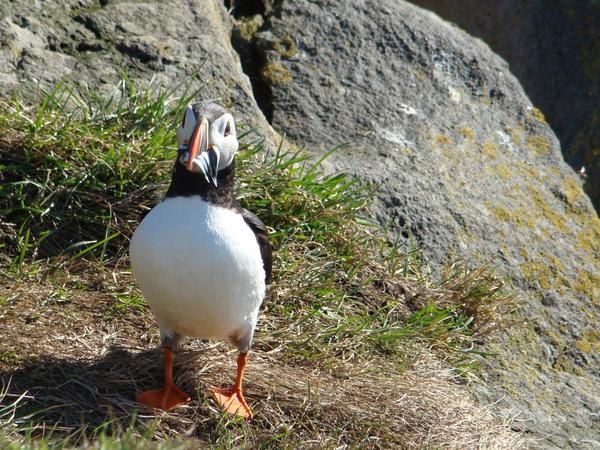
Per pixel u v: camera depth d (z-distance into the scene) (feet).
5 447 19.29
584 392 31.45
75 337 25.71
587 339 34.27
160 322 24.27
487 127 39.73
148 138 30.71
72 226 29.19
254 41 39.63
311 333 28.04
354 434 24.86
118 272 28.43
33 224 28.94
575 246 36.91
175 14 37.76
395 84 39.63
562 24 53.42
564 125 51.96
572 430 29.37
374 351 28.71
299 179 31.73
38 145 29.35
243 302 23.44
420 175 36.01
